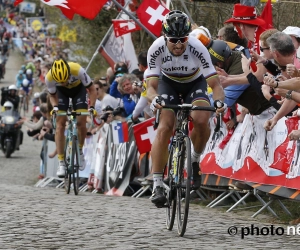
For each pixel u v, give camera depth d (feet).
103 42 69.41
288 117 37.11
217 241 28.17
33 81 193.16
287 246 27.27
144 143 49.21
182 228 28.89
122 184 53.42
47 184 67.21
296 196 35.22
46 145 68.85
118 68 61.72
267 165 37.70
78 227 31.17
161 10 54.19
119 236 28.99
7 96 107.34
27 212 35.60
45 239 28.02
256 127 39.32
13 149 99.40
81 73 51.19
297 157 35.37
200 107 29.63
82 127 51.70
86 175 62.69
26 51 252.01
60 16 125.18
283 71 35.50
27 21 244.22
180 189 29.89
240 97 40.06
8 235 28.68
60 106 52.24
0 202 39.55
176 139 30.63
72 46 123.95
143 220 34.01
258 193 38.60
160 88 32.22
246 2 44.45
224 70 41.98
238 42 45.01
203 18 63.52
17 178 75.56
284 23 56.65
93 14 54.90
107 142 57.36
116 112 54.80
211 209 41.55
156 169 31.09
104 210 37.70
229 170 41.60
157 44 31.48
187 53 31.45
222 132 43.34
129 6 68.18
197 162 31.65
